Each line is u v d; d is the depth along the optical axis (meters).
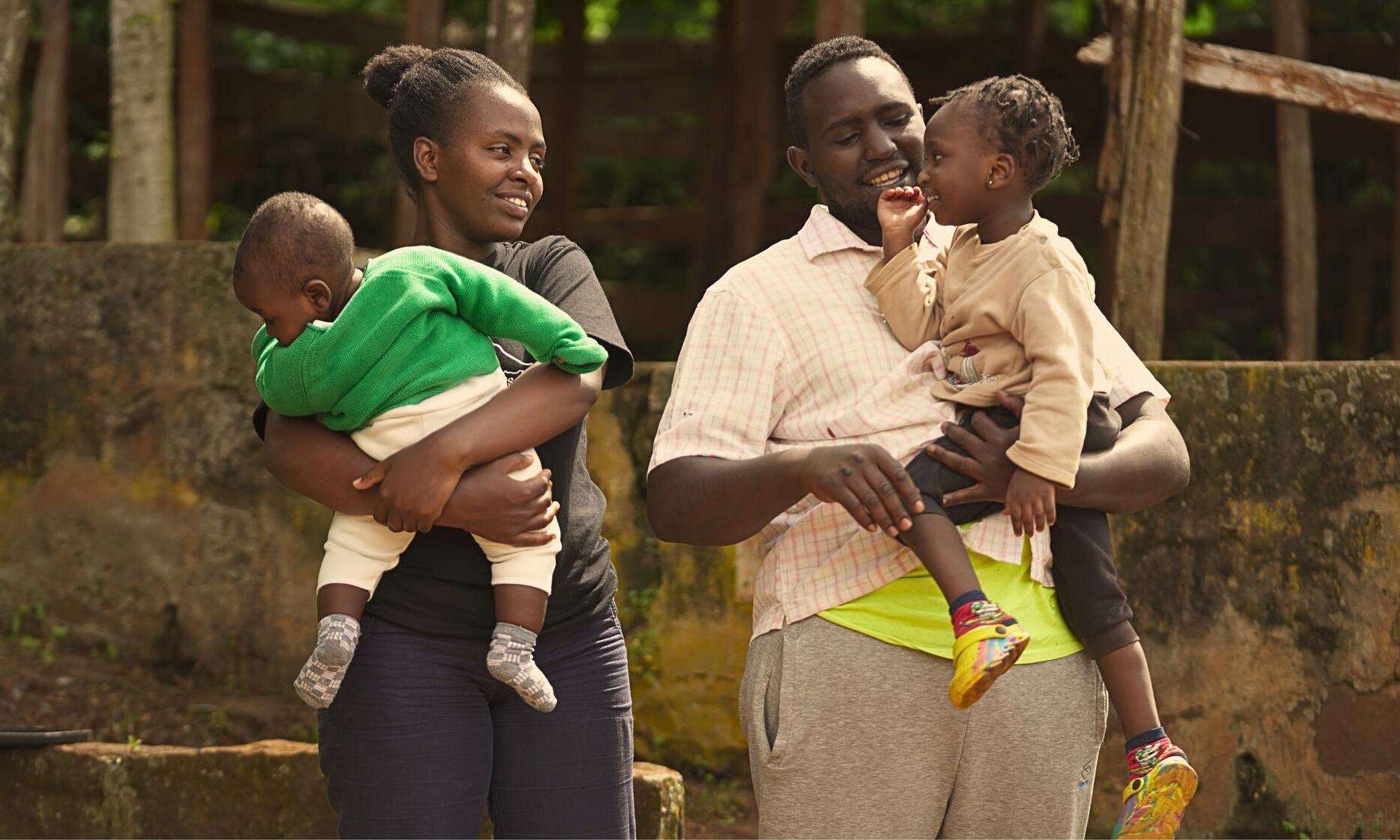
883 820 2.43
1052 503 2.31
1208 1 9.17
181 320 4.88
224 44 9.81
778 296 2.58
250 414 4.81
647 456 4.34
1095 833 3.90
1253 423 3.82
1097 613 2.49
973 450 2.39
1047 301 2.38
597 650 2.59
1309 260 5.52
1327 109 4.74
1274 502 3.79
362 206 9.60
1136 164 4.52
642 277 9.93
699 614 4.30
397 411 2.41
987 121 2.50
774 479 2.35
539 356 2.45
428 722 2.43
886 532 2.31
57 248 5.04
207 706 4.57
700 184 8.91
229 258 4.83
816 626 2.45
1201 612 3.85
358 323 2.38
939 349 2.53
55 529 5.02
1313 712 3.74
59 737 4.01
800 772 2.45
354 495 2.41
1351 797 3.70
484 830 3.73
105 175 8.64
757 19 7.78
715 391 2.54
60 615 5.00
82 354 4.99
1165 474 2.52
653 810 3.56
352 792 2.45
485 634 2.48
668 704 4.32
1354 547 3.71
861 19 5.38
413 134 2.64
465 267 2.45
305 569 4.74
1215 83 4.64
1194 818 3.85
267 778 3.83
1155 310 4.52
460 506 2.37
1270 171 8.72
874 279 2.54
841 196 2.71
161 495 4.89
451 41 8.54
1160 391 2.68
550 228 8.60
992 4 9.55
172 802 3.87
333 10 9.47
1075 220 8.10
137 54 5.74
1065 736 2.45
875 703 2.42
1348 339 7.77
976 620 2.23
